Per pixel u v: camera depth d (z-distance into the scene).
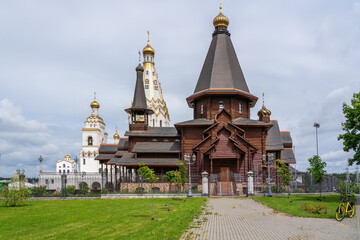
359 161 28.38
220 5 56.56
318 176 30.22
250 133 47.81
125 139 58.78
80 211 24.64
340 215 18.53
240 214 21.34
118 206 27.59
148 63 101.81
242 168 45.06
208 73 52.25
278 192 37.81
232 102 49.88
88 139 109.50
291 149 53.97
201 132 48.31
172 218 19.23
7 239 14.53
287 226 16.58
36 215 22.72
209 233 14.89
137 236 14.09
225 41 54.09
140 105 54.97
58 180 76.69
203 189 37.06
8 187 30.84
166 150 49.03
